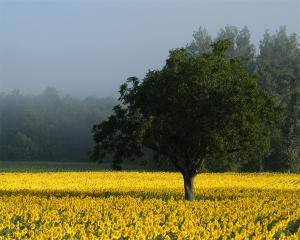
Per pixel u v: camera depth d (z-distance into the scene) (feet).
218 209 124.67
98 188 199.72
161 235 99.60
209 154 169.07
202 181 242.17
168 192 184.44
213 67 160.66
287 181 248.93
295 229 112.57
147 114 159.12
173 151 164.76
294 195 173.37
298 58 401.90
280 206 136.67
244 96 154.61
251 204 137.39
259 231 102.01
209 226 103.45
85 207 125.39
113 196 154.51
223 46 166.50
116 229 102.83
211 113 154.51
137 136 152.25
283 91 385.29
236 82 158.92
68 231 95.71
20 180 242.58
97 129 169.68
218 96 155.02
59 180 243.40
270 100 162.91
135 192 183.11
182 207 125.59
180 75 160.04
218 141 152.35
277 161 351.87
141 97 163.53
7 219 107.55
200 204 134.62
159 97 160.35
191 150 164.04
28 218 116.98
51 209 125.18
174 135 162.61
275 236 103.81
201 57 161.68
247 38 418.51
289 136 359.25
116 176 275.18
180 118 157.79
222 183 231.30
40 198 145.07
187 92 157.58
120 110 165.27
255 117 157.28
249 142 157.58
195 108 157.48
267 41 407.85
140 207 127.54
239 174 298.56
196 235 94.48
